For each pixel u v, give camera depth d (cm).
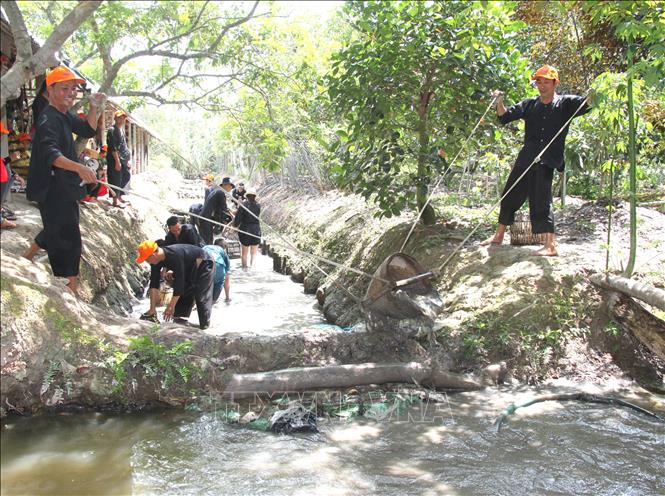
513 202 663
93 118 527
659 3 495
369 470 371
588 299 572
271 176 2308
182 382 476
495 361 540
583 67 945
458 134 765
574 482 356
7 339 426
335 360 529
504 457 389
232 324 763
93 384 447
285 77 760
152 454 388
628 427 435
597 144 819
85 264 698
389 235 830
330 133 1080
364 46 729
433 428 437
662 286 573
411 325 562
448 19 700
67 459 374
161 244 757
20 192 856
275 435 425
